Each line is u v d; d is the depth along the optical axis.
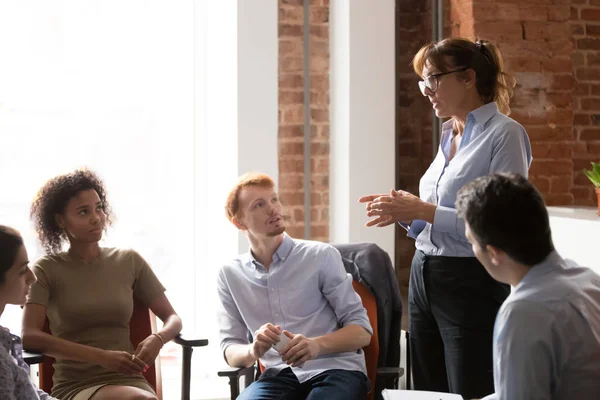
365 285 2.95
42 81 4.27
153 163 4.49
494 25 3.94
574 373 1.57
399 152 4.16
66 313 2.84
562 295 1.57
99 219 2.88
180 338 2.81
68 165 4.34
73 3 4.29
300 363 2.54
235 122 4.07
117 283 2.92
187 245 4.56
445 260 2.57
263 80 4.09
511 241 1.61
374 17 4.08
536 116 4.03
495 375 1.61
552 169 4.08
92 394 2.64
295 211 4.31
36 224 2.94
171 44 4.48
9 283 2.23
